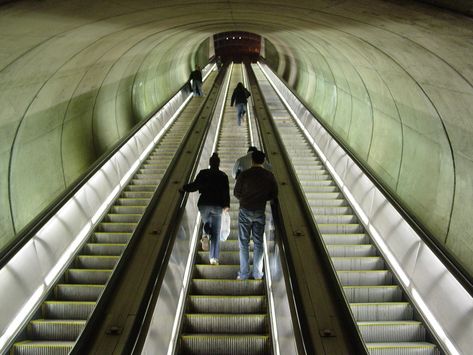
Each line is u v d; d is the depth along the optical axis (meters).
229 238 7.32
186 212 6.28
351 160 8.97
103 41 9.86
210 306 5.42
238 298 5.42
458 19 5.48
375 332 5.06
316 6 7.59
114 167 9.17
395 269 6.14
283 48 21.91
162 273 4.37
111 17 8.05
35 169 9.10
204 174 5.94
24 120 8.45
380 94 10.41
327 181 9.72
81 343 3.49
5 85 7.40
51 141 9.84
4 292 4.80
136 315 3.70
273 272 5.29
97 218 7.81
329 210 8.41
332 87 16.75
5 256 4.79
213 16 10.55
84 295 5.72
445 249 5.04
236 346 4.71
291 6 8.19
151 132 12.39
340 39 9.69
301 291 4.36
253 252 6.23
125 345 3.34
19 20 6.25
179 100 17.06
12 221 8.16
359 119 13.16
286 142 12.73
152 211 6.00
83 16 7.35
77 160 11.38
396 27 6.80
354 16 7.29
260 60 33.66
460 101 6.75
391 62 8.43
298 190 6.59
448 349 4.64
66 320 5.21
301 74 24.89
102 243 7.28
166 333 4.36
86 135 12.04
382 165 11.00
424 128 8.36
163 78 21.94
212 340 4.71
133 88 16.56
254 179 5.57
